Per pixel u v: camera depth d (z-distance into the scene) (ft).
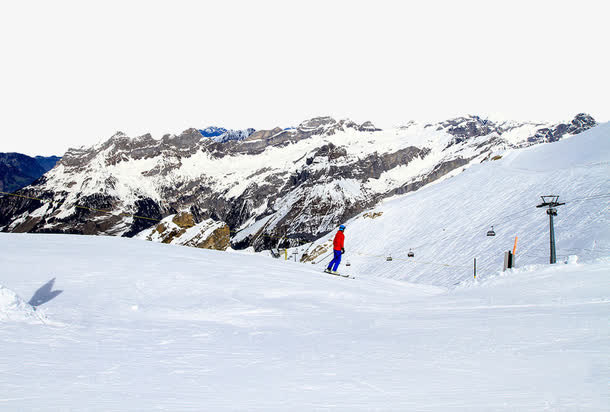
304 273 80.69
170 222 354.54
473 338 27.40
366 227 480.64
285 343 31.07
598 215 244.42
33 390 17.02
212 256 88.22
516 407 12.91
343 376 19.72
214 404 15.07
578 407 12.35
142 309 46.96
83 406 14.62
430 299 60.80
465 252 303.89
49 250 76.18
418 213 447.01
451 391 15.78
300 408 14.32
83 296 49.67
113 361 24.09
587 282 52.75
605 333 24.80
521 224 295.07
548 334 26.13
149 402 15.31
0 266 60.13
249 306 51.08
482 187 418.92
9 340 28.71
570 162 367.86
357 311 49.96
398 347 26.78
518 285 61.93
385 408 13.87
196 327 39.37
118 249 84.02
